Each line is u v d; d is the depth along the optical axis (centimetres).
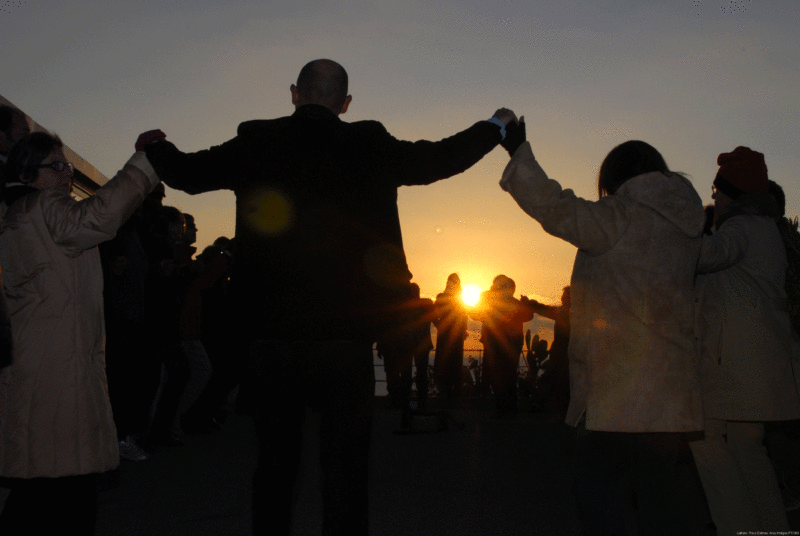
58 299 266
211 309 846
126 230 536
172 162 271
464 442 803
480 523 432
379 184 270
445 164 273
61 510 267
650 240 273
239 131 277
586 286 281
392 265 270
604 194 302
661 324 269
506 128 291
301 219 263
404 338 273
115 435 281
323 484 264
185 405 783
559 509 472
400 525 426
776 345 340
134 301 549
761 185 353
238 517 429
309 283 262
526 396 1273
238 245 271
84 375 269
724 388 337
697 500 484
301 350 262
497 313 1117
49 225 265
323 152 267
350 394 264
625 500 461
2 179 300
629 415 263
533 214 278
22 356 262
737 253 324
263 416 266
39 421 260
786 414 335
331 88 281
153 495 489
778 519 342
